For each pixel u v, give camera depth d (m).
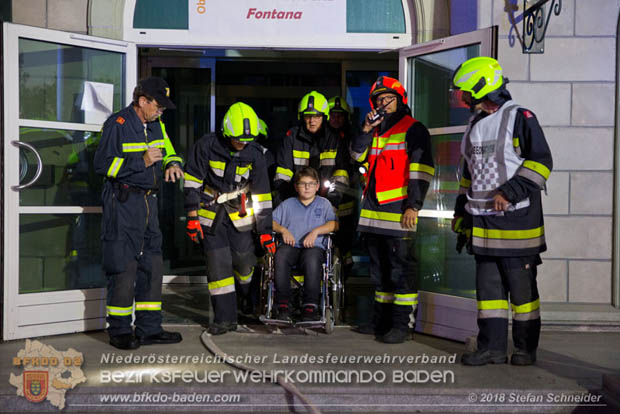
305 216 4.47
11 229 3.99
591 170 4.62
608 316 4.41
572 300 4.65
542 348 3.89
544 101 4.61
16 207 4.01
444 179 4.38
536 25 4.53
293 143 4.85
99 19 4.53
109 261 3.73
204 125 6.89
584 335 4.29
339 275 4.71
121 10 4.58
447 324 4.21
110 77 4.48
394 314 4.08
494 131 3.43
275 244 4.40
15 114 4.02
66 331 4.20
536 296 3.47
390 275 4.14
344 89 6.84
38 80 4.16
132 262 3.81
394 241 4.05
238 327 4.45
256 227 4.32
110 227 3.73
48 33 4.14
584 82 4.59
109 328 3.84
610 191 4.62
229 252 4.31
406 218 3.97
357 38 4.69
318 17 4.68
